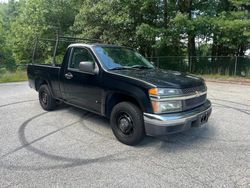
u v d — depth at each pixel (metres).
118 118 4.33
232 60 15.00
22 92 9.46
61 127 5.18
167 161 3.66
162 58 17.64
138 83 3.90
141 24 15.65
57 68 5.72
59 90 5.79
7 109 6.66
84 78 4.89
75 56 5.26
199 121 4.15
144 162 3.62
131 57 5.26
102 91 4.51
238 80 13.38
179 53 18.59
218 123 5.50
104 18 16.25
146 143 4.34
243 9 15.77
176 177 3.21
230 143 4.35
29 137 4.57
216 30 15.14
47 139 4.49
